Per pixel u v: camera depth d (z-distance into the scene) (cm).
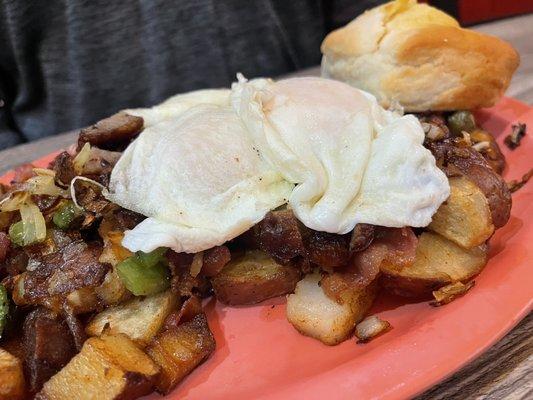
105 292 16
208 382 15
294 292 16
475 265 15
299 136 16
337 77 24
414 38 21
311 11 42
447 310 14
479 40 21
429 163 15
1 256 17
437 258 16
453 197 15
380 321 15
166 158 16
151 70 39
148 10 38
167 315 16
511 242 16
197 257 16
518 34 35
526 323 15
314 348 15
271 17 40
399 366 13
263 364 15
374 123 17
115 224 17
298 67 43
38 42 37
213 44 40
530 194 19
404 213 15
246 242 17
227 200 16
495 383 13
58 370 15
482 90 21
